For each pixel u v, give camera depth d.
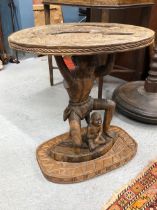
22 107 1.89
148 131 1.58
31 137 1.52
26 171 1.25
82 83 1.08
